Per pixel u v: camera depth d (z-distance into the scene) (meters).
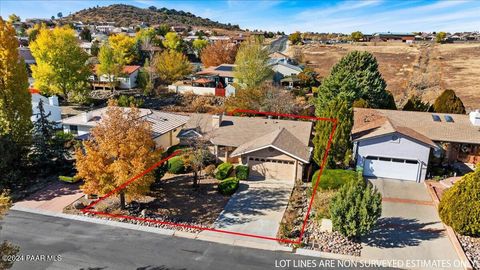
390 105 45.09
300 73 66.88
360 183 20.56
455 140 30.50
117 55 64.50
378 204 19.45
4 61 28.23
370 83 43.66
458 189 19.92
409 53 98.75
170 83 67.50
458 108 38.34
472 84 67.12
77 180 27.83
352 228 19.14
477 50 97.88
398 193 26.73
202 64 92.69
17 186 26.94
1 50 28.14
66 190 26.56
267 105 45.72
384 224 21.97
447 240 20.17
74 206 23.78
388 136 28.81
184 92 61.41
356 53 45.25
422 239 20.28
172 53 70.88
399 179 29.58
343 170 27.67
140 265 17.56
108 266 17.41
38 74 51.12
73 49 51.22
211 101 57.09
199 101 56.59
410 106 41.53
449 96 38.62
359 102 41.12
